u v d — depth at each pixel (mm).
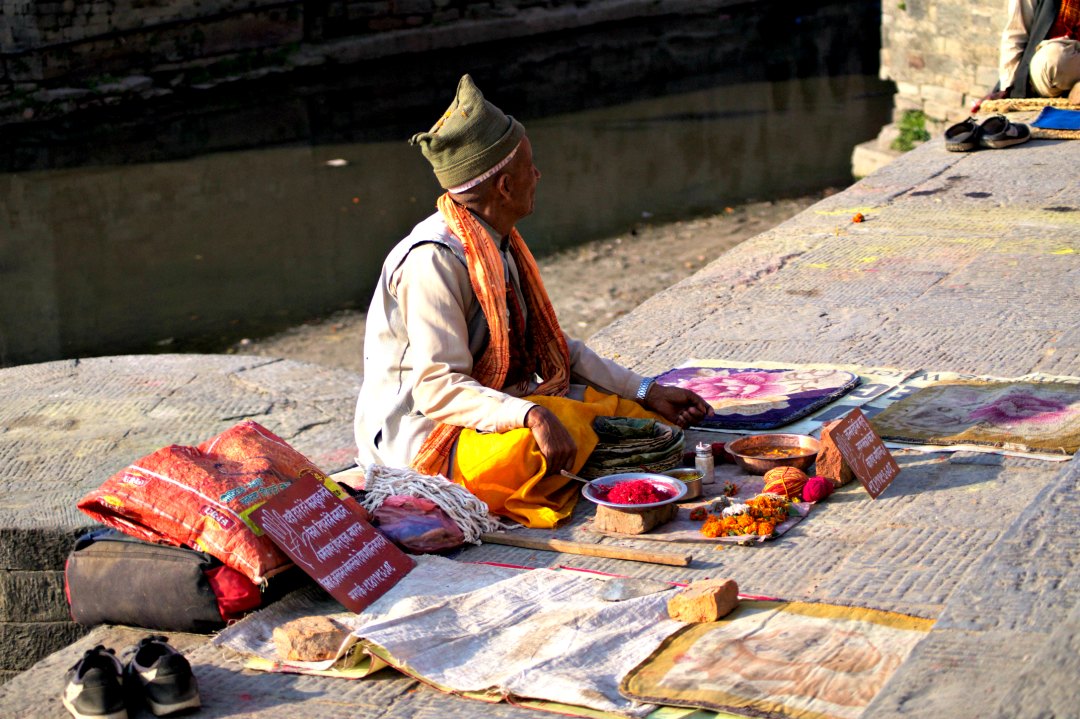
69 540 4930
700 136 19641
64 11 23344
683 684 3176
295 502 4016
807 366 5770
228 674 3615
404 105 24359
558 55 29156
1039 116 10180
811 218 8680
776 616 3502
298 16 27109
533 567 4066
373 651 3494
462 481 4438
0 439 6094
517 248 4762
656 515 4242
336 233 15180
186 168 19500
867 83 23375
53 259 14578
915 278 7086
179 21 25141
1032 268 7012
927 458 4602
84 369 7176
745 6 34750
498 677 3354
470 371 4520
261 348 11055
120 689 3369
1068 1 10375
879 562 3824
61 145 21578
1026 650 2889
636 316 6949
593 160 18422
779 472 4406
